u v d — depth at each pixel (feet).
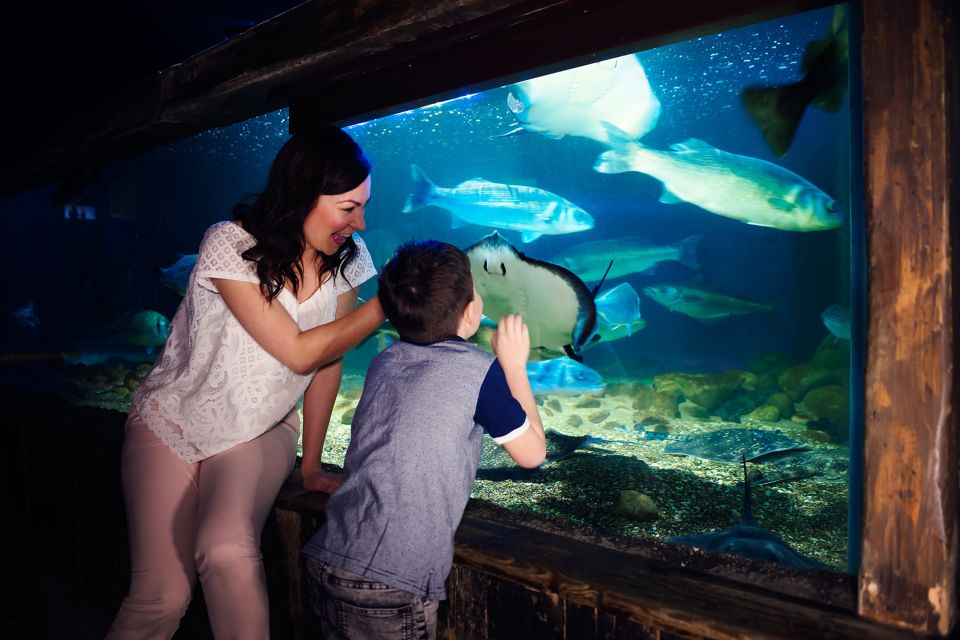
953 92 3.71
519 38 6.44
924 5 3.62
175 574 5.74
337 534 4.82
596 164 23.17
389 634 4.66
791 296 52.13
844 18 6.46
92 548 10.21
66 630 9.29
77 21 12.07
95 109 11.52
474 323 5.46
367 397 5.15
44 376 22.25
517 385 5.26
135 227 59.06
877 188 3.81
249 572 5.28
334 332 5.65
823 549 7.45
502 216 23.62
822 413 15.89
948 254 3.63
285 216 5.49
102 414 11.50
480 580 5.51
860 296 5.21
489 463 10.52
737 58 65.77
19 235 51.93
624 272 25.58
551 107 23.91
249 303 5.51
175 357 6.16
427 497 4.65
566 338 9.96
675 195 22.35
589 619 4.83
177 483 5.83
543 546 5.47
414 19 6.21
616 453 11.90
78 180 14.99
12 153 14.67
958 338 3.82
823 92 6.59
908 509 3.87
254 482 5.80
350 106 8.04
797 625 4.04
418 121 81.97
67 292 52.95
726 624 4.08
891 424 3.89
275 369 5.87
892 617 3.98
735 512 8.63
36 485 11.83
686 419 16.35
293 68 7.53
